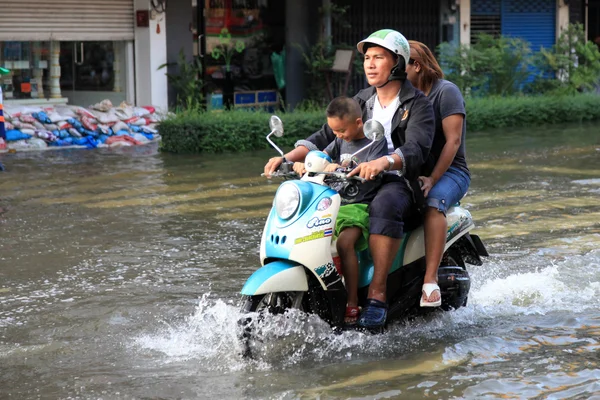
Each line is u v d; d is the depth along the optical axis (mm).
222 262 8859
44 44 19469
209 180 14195
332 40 24766
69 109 18781
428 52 6844
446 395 5336
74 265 8766
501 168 15281
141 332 6660
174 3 21422
